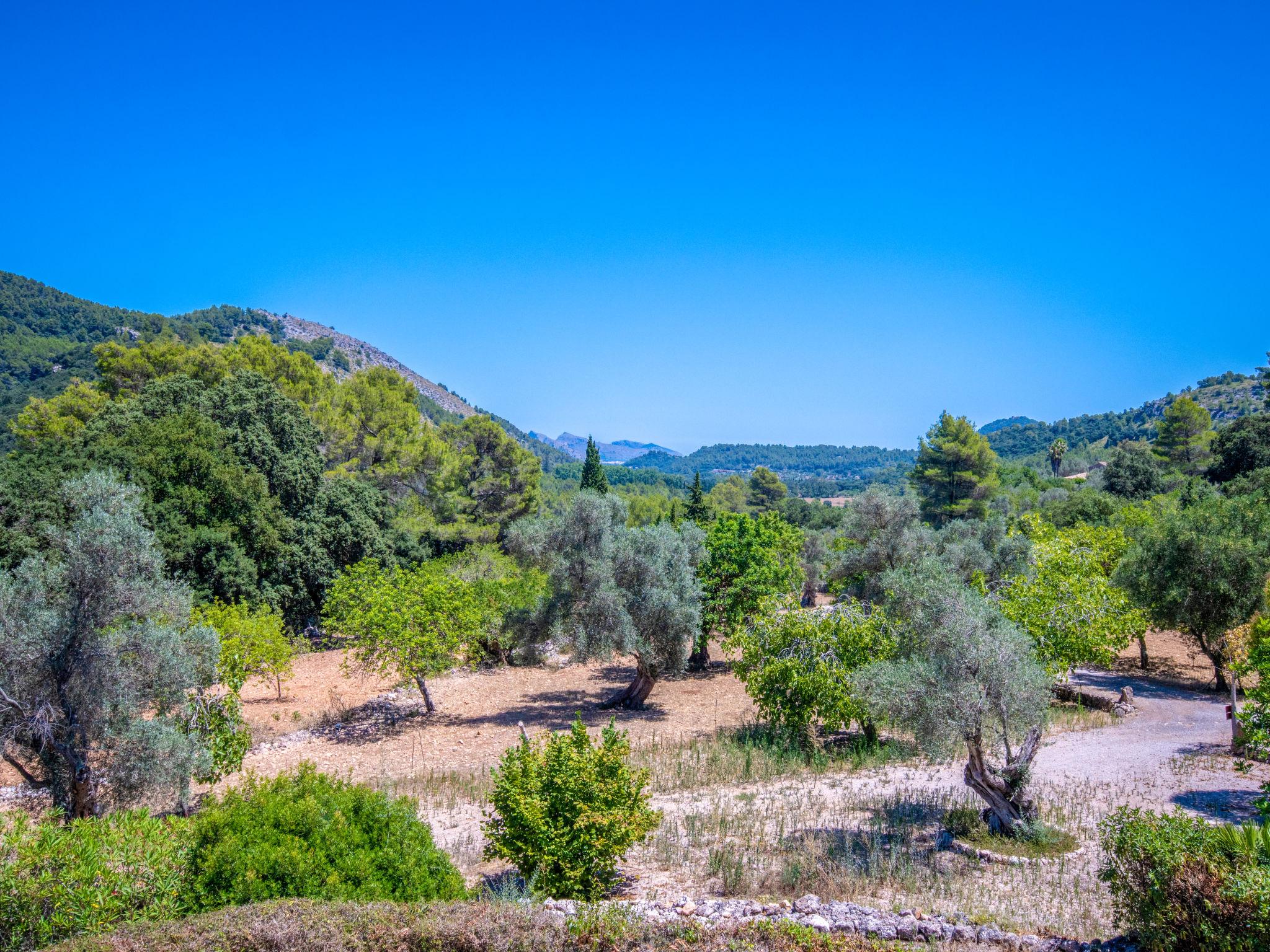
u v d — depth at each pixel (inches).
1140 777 573.6
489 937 275.0
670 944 285.4
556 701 948.6
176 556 1034.7
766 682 721.0
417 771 668.7
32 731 452.4
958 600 462.0
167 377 1341.0
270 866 303.1
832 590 1355.8
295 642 1189.1
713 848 447.5
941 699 431.8
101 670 475.5
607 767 401.7
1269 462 1919.3
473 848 470.6
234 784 634.8
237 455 1273.4
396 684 986.7
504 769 411.2
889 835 463.2
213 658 551.8
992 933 309.1
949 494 2438.5
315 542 1317.7
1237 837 280.1
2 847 305.6
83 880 293.9
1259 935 251.0
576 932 283.7
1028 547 1057.5
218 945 258.2
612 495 962.7
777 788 583.5
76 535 486.6
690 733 793.6
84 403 1517.0
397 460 1801.2
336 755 723.4
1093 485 2910.9
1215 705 862.5
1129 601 1005.2
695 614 898.1
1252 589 907.4
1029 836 436.5
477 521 1822.1
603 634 844.6
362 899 303.4
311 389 1771.7
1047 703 457.7
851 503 1274.6
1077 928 324.8
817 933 299.3
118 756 475.2
